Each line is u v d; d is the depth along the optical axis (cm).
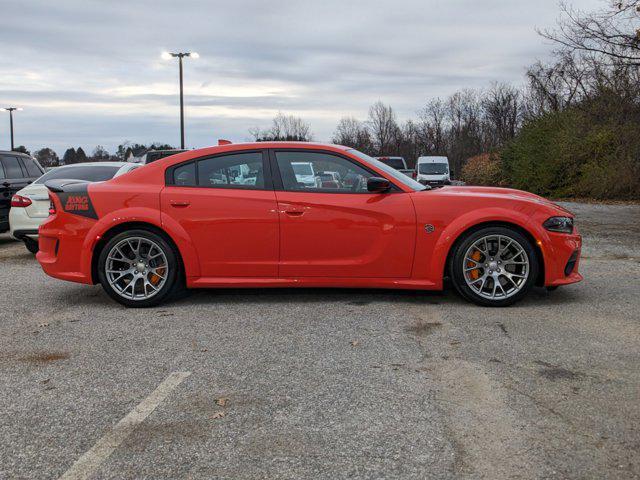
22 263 827
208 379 355
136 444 275
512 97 5916
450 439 274
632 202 2059
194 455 263
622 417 294
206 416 303
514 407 307
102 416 306
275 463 255
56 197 543
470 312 502
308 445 271
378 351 401
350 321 478
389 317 488
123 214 525
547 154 2317
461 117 7100
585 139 2236
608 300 542
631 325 457
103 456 264
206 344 424
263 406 314
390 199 522
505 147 3022
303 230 522
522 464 251
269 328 462
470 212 513
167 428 291
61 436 284
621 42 1809
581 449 262
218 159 542
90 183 552
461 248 514
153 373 367
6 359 399
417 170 2759
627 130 2172
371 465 253
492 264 519
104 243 537
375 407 311
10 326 483
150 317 503
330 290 594
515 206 516
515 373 356
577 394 323
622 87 2189
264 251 527
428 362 378
